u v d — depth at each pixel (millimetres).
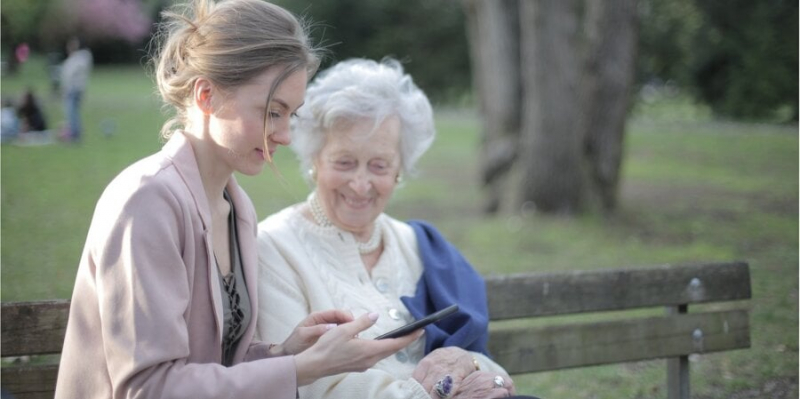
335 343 1981
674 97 22031
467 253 7262
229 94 2010
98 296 1918
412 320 2664
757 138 15625
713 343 3363
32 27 19125
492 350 3037
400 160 2764
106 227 1917
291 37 2053
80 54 12891
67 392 1993
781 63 19969
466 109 27828
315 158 2709
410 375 2547
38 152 11727
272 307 2475
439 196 10789
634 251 7199
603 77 9000
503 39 9805
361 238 2766
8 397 2295
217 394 1889
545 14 9023
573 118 9039
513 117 9758
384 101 2635
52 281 5281
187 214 1982
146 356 1843
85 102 18484
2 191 8688
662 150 14562
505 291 3047
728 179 11242
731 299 3385
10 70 18125
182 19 2074
